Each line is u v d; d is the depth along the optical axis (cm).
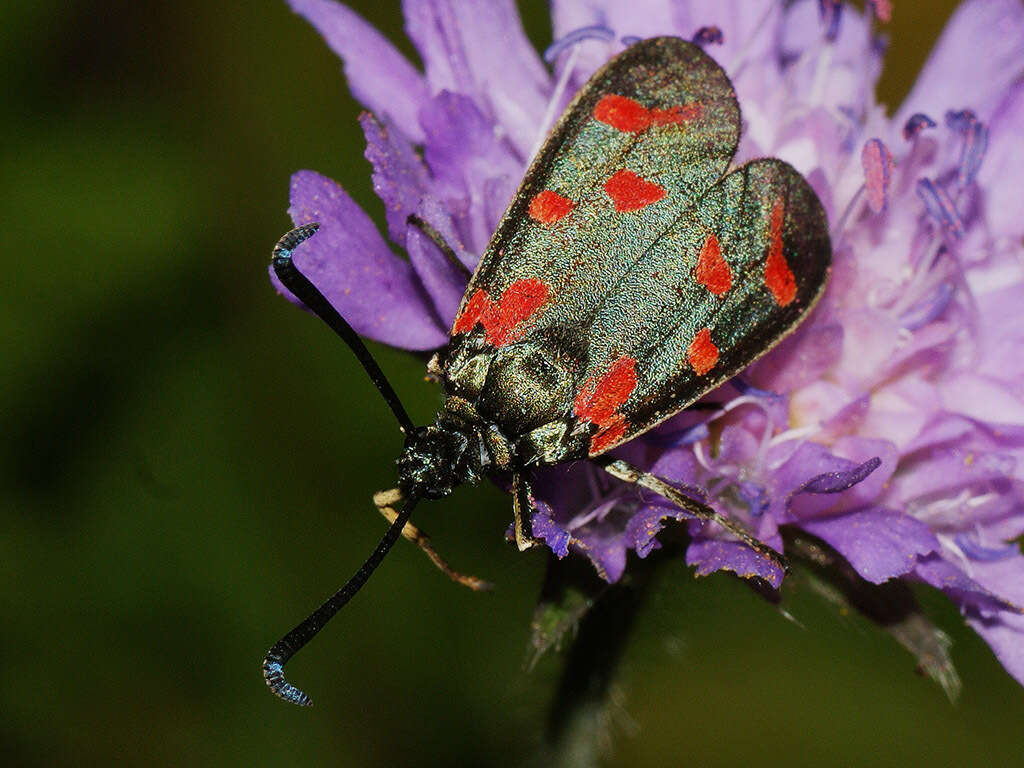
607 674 13
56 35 16
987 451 12
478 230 12
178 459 16
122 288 16
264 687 16
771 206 11
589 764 13
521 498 11
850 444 11
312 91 16
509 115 12
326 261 11
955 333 12
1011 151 12
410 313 11
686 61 11
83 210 16
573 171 11
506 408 11
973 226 12
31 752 16
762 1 12
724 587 12
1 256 16
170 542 16
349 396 16
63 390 16
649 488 11
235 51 16
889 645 16
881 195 11
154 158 16
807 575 12
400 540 16
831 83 12
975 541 12
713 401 11
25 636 16
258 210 16
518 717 13
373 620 16
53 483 16
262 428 16
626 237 11
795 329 11
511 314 11
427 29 12
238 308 16
